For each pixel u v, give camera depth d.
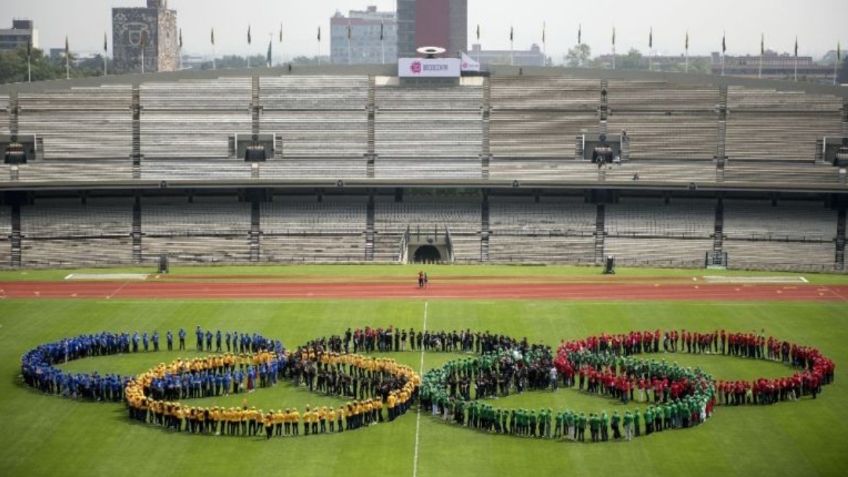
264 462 89.06
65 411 101.94
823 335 133.12
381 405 99.12
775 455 90.81
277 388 108.75
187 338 129.50
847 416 101.06
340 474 86.44
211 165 199.38
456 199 199.50
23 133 198.62
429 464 88.75
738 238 190.38
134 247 187.38
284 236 191.12
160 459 89.69
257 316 140.50
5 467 87.88
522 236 192.25
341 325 136.00
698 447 92.75
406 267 179.50
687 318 141.38
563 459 89.94
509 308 146.12
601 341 122.69
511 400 105.56
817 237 190.25
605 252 189.25
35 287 160.12
